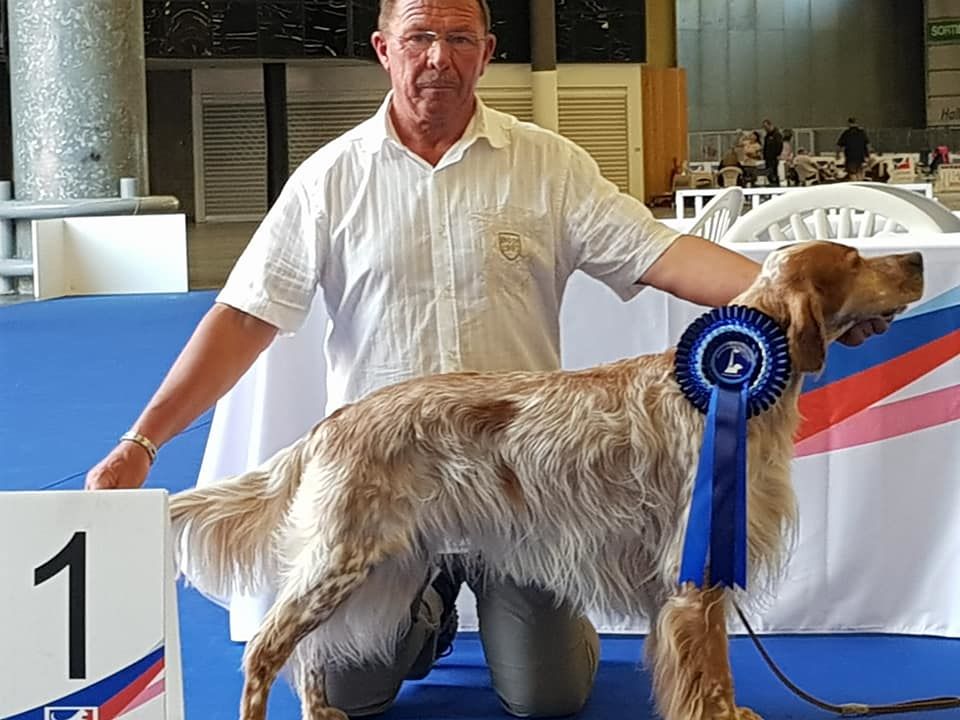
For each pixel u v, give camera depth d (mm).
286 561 2531
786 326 2457
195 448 5648
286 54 19094
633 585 2564
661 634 2506
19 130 11914
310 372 3287
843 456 3289
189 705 2992
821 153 25312
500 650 2926
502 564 2596
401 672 2939
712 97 24953
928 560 3312
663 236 2791
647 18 23328
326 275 2793
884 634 3369
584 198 2809
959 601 3297
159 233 11836
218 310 2727
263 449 3277
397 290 2734
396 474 2484
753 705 2953
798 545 3326
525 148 2789
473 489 2498
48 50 11672
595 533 2502
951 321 3193
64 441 5816
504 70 21438
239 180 21062
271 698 3076
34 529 1910
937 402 3236
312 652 2701
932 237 3441
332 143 2814
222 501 2584
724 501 2406
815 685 3064
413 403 2502
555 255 2820
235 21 18781
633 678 3178
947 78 25141
